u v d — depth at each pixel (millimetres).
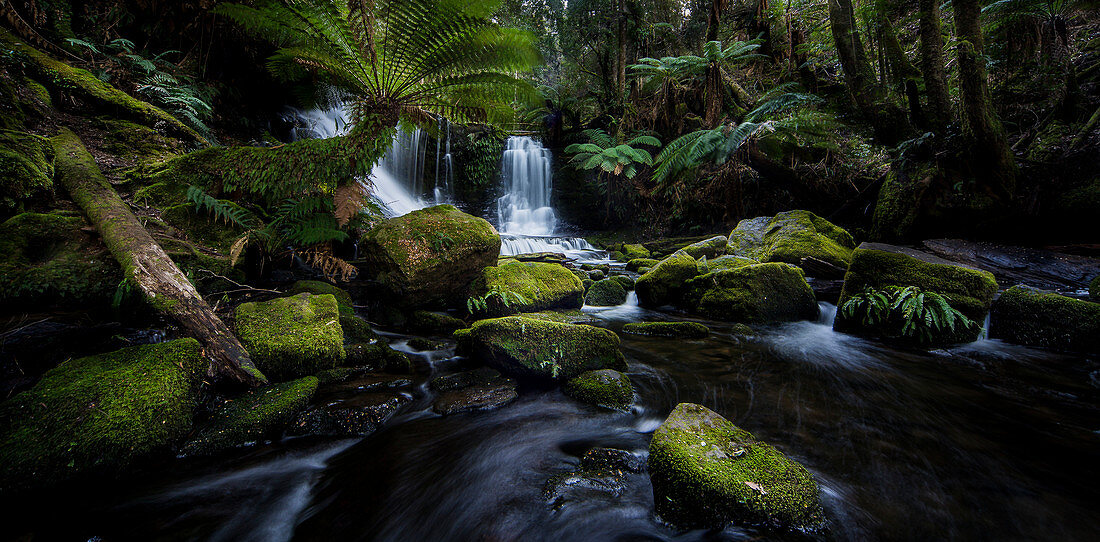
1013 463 1996
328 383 2809
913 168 6727
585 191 13672
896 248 4797
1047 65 6746
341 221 4531
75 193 3410
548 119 14500
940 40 5883
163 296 2568
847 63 7379
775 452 1826
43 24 5105
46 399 1853
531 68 4723
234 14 4105
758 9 9688
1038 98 6773
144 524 1622
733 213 9977
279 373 2730
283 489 1878
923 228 6562
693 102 10453
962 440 2215
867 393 2836
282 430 2254
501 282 4629
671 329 4324
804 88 9320
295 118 8938
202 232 4059
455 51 4289
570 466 2057
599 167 12898
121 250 2820
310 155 4461
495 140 13477
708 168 9961
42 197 3309
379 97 4578
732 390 2904
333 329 3119
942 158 6070
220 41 6941
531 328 3076
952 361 3457
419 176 12266
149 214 3832
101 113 4801
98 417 1838
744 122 7840
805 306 4863
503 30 4223
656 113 11086
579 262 9211
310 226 4672
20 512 1563
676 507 1604
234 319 2982
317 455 2119
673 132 10797
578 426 2436
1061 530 1556
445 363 3410
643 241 11766
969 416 2496
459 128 13234
